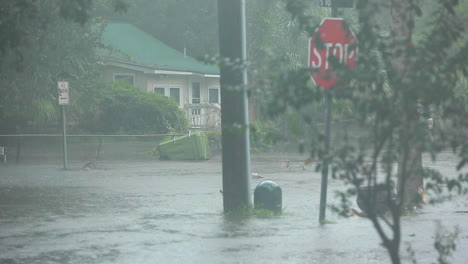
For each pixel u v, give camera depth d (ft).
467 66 51.62
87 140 306.14
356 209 134.31
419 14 52.47
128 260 89.15
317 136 49.98
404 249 95.71
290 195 162.09
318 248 96.99
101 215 129.18
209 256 91.30
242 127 51.62
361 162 49.96
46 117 302.66
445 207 136.98
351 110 52.75
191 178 207.51
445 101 50.75
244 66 52.01
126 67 411.54
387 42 53.06
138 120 348.38
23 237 105.50
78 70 269.23
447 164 253.44
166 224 117.91
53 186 183.11
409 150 50.98
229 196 131.03
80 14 71.92
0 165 254.88
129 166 256.11
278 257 90.74
